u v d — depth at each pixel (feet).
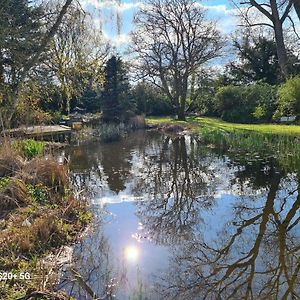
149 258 14.23
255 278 12.88
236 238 16.47
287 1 52.95
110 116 75.72
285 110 52.75
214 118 86.12
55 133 51.42
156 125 75.61
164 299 11.44
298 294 11.79
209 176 29.53
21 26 32.48
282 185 25.48
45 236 14.80
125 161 37.65
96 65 39.86
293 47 74.23
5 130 26.58
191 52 82.28
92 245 15.30
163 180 28.73
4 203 17.74
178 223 18.61
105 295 11.32
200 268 13.56
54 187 21.06
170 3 79.97
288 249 15.07
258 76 90.58
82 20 32.22
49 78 38.24
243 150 40.78
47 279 11.34
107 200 23.08
